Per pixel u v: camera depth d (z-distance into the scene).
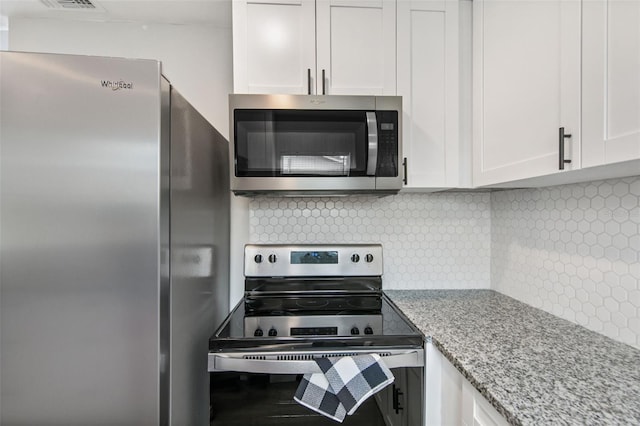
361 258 1.61
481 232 1.73
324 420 1.02
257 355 1.02
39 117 0.81
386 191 1.38
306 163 1.29
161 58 1.76
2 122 0.80
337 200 1.71
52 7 1.59
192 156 1.14
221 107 1.80
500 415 0.73
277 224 1.69
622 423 0.61
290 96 1.28
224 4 1.58
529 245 1.41
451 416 0.98
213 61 1.79
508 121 1.13
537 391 0.73
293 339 1.04
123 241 0.84
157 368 0.86
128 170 0.84
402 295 1.62
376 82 1.39
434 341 1.04
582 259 1.13
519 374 0.80
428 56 1.41
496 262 1.67
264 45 1.37
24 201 0.80
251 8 1.36
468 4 1.41
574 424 0.61
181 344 1.03
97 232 0.83
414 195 1.72
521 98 1.05
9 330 0.81
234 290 1.77
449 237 1.73
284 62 1.37
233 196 1.77
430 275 1.73
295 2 1.37
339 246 1.61
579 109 0.82
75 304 0.82
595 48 0.77
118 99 0.83
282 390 1.02
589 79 0.79
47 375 0.82
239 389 1.02
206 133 1.33
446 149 1.42
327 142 1.29
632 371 0.82
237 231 1.78
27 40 1.68
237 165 1.27
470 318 1.24
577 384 0.75
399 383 1.04
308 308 1.41
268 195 1.52
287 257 1.59
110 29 1.73
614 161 0.73
